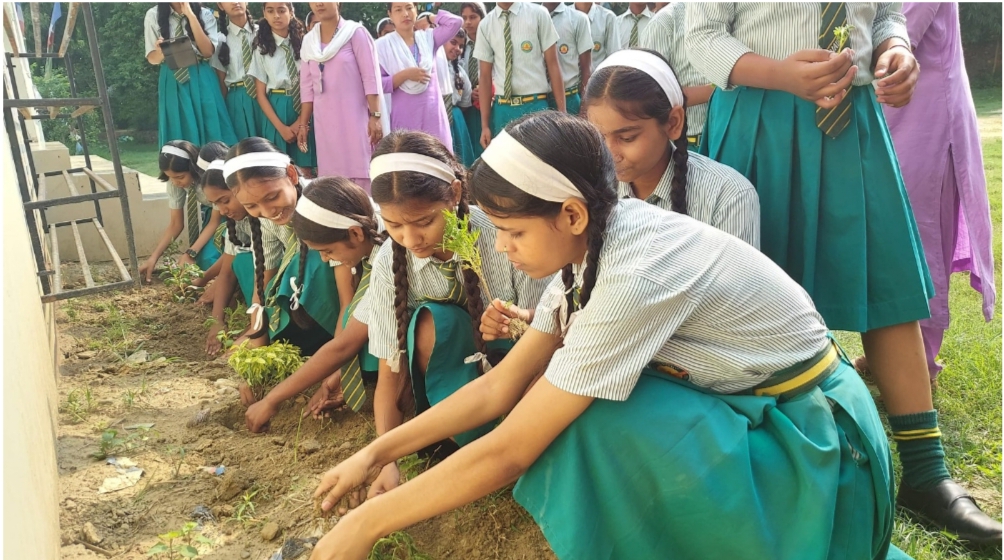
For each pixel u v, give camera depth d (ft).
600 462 5.93
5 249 6.86
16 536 4.96
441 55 23.11
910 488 8.14
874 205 8.25
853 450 6.12
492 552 7.38
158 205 19.36
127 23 53.88
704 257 6.10
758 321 6.19
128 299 15.55
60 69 53.36
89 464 9.18
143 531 8.00
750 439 5.94
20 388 6.38
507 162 5.66
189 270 15.76
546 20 20.77
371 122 19.11
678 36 13.35
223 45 20.43
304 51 18.81
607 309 5.75
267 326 11.71
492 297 8.70
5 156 8.45
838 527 5.92
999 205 19.85
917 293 8.20
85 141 19.98
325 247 9.51
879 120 8.38
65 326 14.14
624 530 6.00
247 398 10.44
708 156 9.59
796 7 8.17
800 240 8.58
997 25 55.52
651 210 6.38
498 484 6.08
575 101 22.41
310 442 9.56
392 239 8.36
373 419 10.00
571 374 5.82
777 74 7.97
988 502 8.15
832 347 6.66
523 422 5.96
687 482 5.75
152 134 56.49
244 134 21.06
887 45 8.25
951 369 10.88
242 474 8.96
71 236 18.75
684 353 6.21
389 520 6.04
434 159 7.85
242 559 7.56
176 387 11.42
